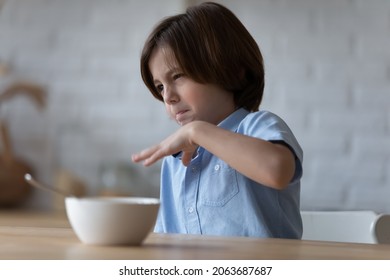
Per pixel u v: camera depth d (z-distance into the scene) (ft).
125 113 11.75
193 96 5.44
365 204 10.68
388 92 10.69
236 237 4.19
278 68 11.02
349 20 10.83
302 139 10.91
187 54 5.38
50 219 10.16
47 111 12.00
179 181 5.59
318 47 10.91
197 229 5.29
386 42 10.71
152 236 4.18
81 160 11.91
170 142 4.36
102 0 11.82
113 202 3.53
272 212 5.08
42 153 12.03
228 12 5.83
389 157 10.65
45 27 12.00
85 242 3.55
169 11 11.50
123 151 11.76
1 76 12.09
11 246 3.47
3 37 12.09
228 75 5.55
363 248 3.62
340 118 10.82
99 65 11.84
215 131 4.27
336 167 10.80
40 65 12.00
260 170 4.07
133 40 11.69
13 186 11.68
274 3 11.08
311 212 5.52
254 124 4.91
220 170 5.22
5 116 12.07
